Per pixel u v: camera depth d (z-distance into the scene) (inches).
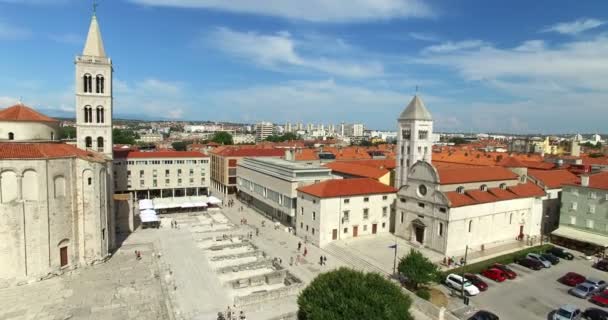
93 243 2886.3
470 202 3149.6
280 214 4397.1
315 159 6200.8
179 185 5782.5
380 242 3432.6
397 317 1651.1
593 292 2440.9
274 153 6727.4
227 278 2711.6
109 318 2097.7
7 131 3046.3
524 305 2304.4
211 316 2150.6
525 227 3644.2
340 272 1943.9
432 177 3174.2
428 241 3238.2
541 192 3747.5
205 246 3435.0
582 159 5826.8
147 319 2096.5
